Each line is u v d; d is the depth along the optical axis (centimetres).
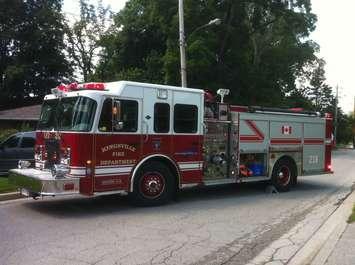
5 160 1770
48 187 1062
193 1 3262
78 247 822
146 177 1223
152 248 827
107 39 4944
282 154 1567
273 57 4928
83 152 1103
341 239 837
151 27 4012
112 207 1212
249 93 3653
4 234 907
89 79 5022
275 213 1180
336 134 8562
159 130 1234
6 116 3784
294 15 3769
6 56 5284
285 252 796
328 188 1705
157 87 1227
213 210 1204
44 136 1206
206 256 787
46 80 5219
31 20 5209
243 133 1443
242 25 3544
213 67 3416
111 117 1144
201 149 1330
